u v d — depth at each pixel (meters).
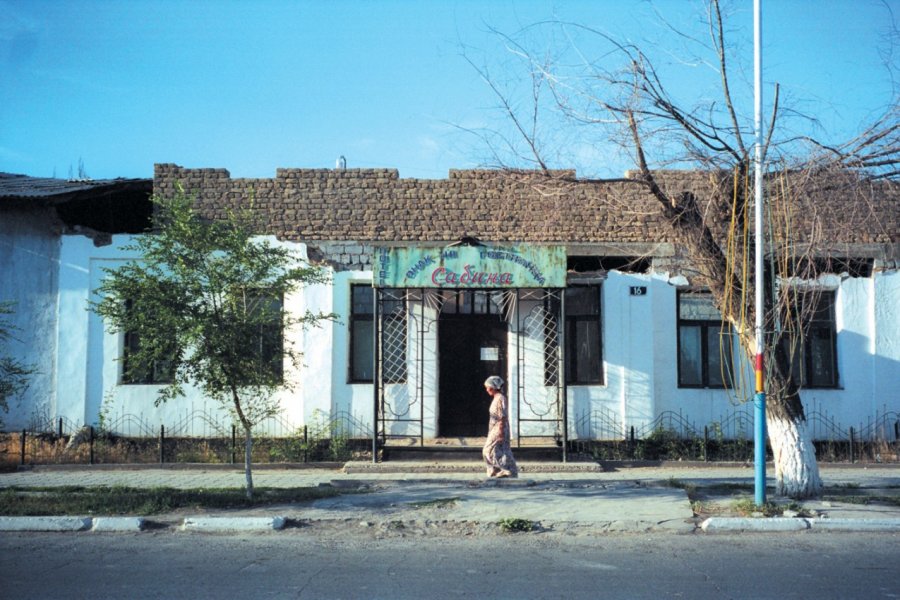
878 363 16.22
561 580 7.30
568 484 12.70
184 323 10.44
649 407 15.92
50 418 16.02
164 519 10.05
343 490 12.12
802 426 11.13
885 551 8.46
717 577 7.39
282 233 16.50
